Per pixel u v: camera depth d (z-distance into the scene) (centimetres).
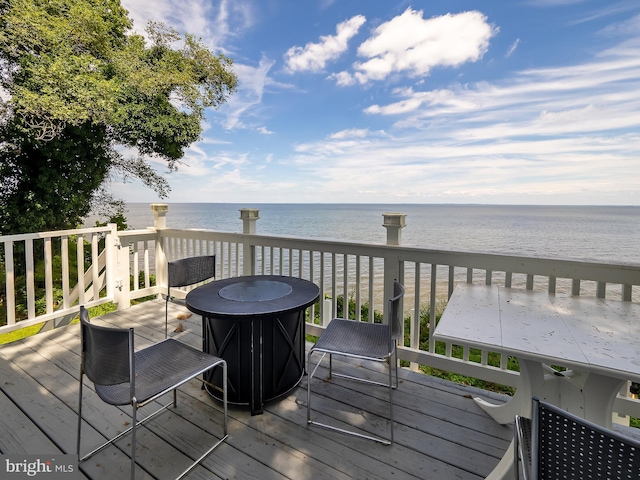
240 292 214
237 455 162
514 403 175
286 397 211
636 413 183
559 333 131
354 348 182
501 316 151
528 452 101
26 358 257
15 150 446
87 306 349
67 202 534
